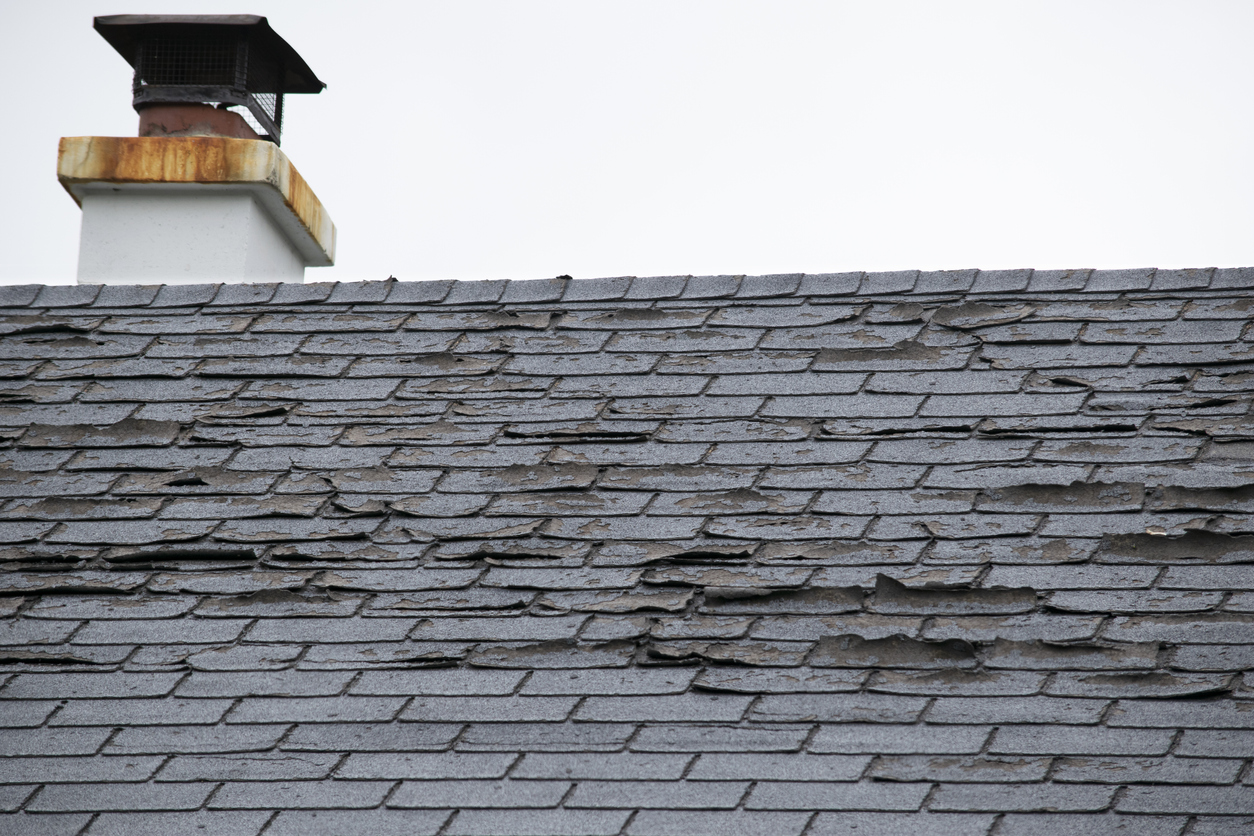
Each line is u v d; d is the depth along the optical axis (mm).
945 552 17766
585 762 15359
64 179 27516
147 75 31406
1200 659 15789
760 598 17375
